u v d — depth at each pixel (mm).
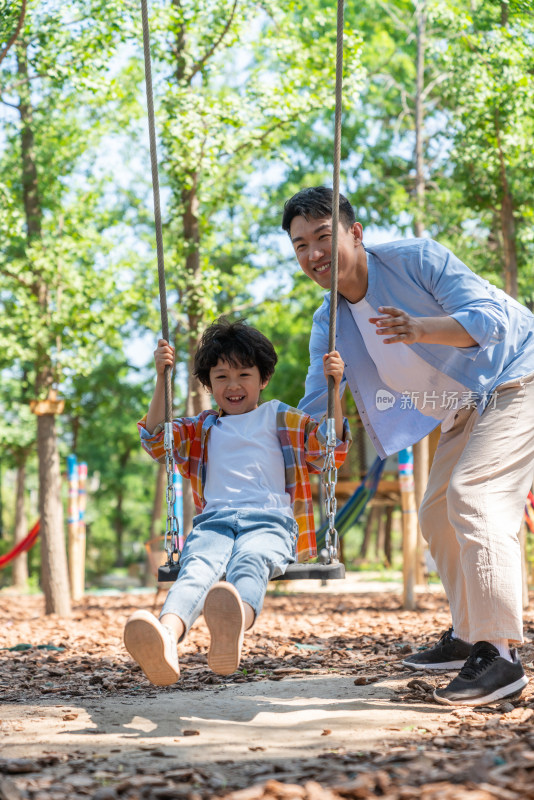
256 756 2652
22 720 3268
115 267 10297
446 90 9453
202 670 4719
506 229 9531
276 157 9680
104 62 8234
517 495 3469
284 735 2947
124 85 9906
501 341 3389
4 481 37000
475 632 3373
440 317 3291
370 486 10117
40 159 9945
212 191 10500
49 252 9570
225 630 2939
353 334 3898
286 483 3682
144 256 11523
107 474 26562
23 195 10070
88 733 3020
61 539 9984
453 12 8461
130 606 11156
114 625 8445
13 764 2516
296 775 2389
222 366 3756
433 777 2244
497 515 3385
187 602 3125
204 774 2400
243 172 12352
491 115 8773
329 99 9102
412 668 4301
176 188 10211
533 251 10344
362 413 4020
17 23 7426
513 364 3568
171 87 8969
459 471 3475
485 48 8648
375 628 7230
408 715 3195
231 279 12023
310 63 9281
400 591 12891
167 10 8508
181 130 8680
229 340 3768
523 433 3508
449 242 12773
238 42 9133
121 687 4172
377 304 3689
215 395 3816
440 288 3545
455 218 12930
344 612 9367
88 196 10531
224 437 3688
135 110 10266
